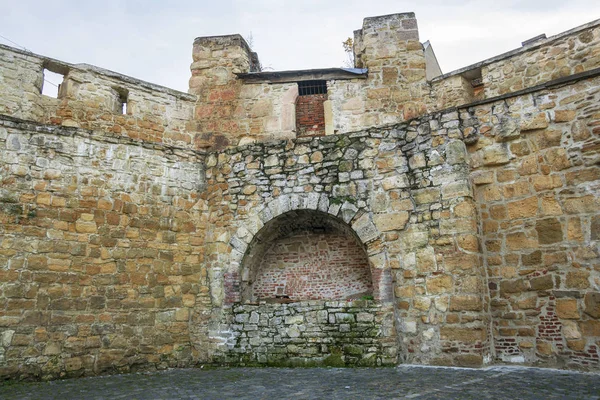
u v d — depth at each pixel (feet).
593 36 23.88
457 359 20.42
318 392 16.28
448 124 22.97
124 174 25.36
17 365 20.48
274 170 26.22
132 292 24.12
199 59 32.14
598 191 19.36
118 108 28.30
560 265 19.81
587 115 20.06
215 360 24.29
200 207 27.40
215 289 25.52
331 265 26.55
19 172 22.45
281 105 31.19
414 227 22.70
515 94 21.88
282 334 23.47
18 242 21.68
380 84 31.24
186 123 30.17
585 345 18.75
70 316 22.20
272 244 27.81
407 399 14.56
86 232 23.52
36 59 25.50
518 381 16.92
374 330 22.08
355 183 24.43
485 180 22.18
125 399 16.44
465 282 20.88
